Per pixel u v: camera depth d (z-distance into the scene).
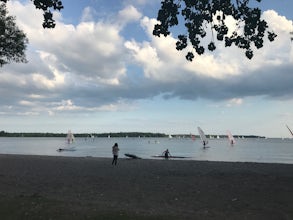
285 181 20.72
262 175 23.55
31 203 12.70
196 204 14.98
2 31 32.25
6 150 110.19
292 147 144.62
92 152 93.94
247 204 14.78
